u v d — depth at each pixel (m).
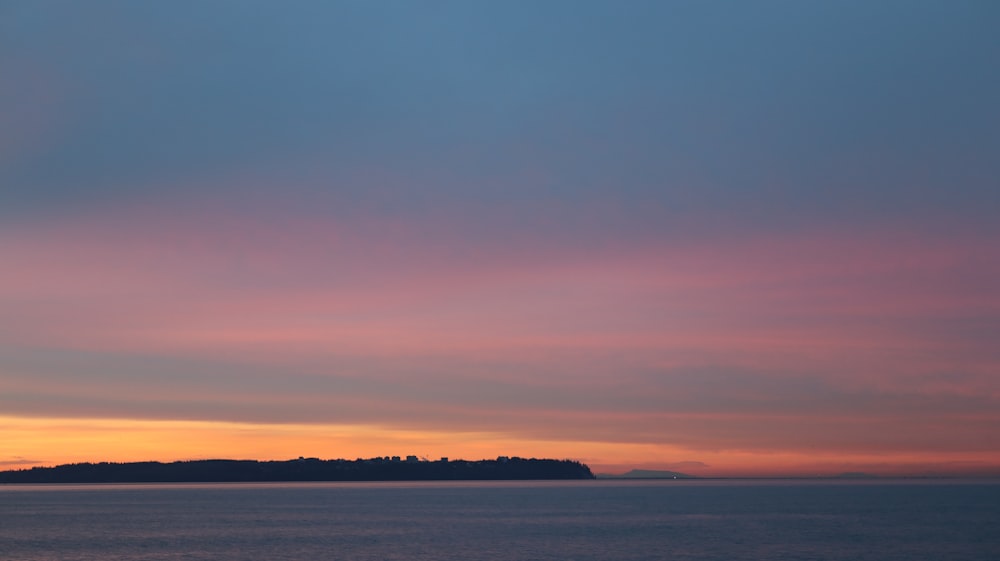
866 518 167.50
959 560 97.56
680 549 108.88
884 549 108.06
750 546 112.00
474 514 190.00
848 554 103.19
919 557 100.25
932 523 151.88
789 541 118.56
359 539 124.06
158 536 131.12
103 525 155.62
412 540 122.06
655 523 155.75
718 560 97.56
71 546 116.19
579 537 125.94
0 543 120.62
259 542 120.31
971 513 184.62
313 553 105.94
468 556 102.25
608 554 103.88
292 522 162.50
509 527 146.62
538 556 101.69
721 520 163.62
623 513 192.62
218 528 146.88
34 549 112.62
